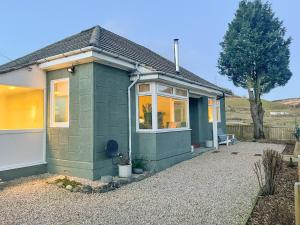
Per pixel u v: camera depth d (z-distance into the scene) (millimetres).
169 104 10711
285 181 7223
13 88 8883
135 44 14758
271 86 21172
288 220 4289
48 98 9000
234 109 44406
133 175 8367
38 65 8781
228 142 16859
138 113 9867
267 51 20125
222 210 5211
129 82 9703
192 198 6102
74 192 6613
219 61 22672
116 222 4723
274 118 33812
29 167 8297
